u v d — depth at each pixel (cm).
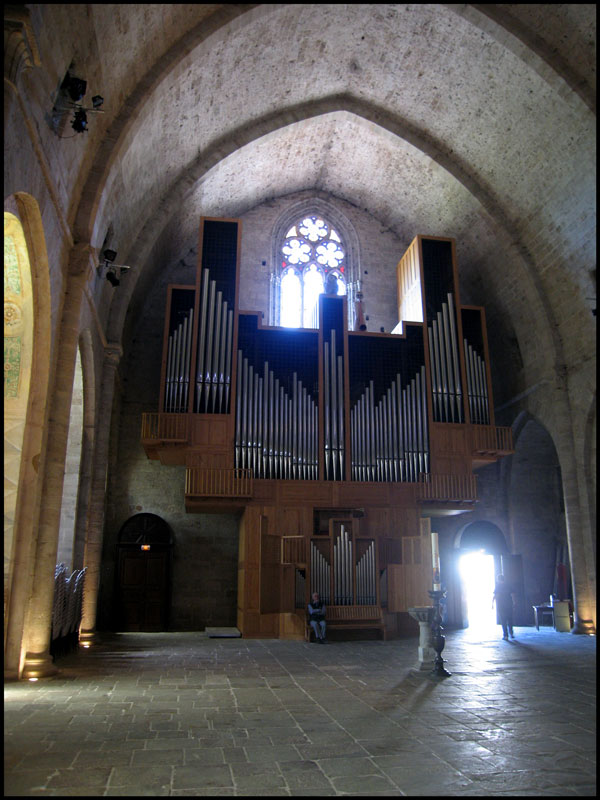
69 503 1512
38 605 1043
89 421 1554
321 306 1908
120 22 1095
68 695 865
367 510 1738
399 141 1948
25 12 720
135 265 1714
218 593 1991
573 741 661
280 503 1708
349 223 2362
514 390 2142
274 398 1781
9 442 1040
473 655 1319
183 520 2023
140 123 1320
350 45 1681
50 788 503
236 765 570
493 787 521
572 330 1856
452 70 1681
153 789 505
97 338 1561
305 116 1870
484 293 2205
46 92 911
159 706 803
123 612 1912
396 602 1642
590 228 1688
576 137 1598
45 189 976
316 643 1523
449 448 1827
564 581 2125
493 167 1867
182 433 1675
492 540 2245
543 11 1434
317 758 593
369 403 1828
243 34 1430
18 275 1027
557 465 2286
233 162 1895
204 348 1770
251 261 2253
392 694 899
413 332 1938
